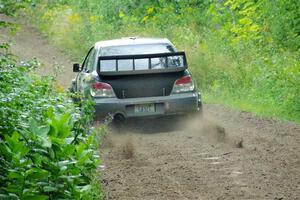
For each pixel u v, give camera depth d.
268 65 40.44
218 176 19.58
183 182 18.95
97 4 68.00
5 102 15.12
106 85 27.75
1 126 14.17
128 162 21.91
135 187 18.42
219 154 22.75
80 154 14.32
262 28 49.16
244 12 50.88
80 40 62.31
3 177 12.57
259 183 18.66
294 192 17.66
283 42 45.56
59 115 15.91
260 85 38.84
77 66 31.22
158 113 28.03
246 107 35.09
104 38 59.06
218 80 42.88
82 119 18.91
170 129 28.89
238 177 19.39
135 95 27.94
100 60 27.95
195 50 46.78
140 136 27.27
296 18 45.75
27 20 73.75
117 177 19.62
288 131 27.25
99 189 17.30
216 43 48.66
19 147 12.73
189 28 55.50
